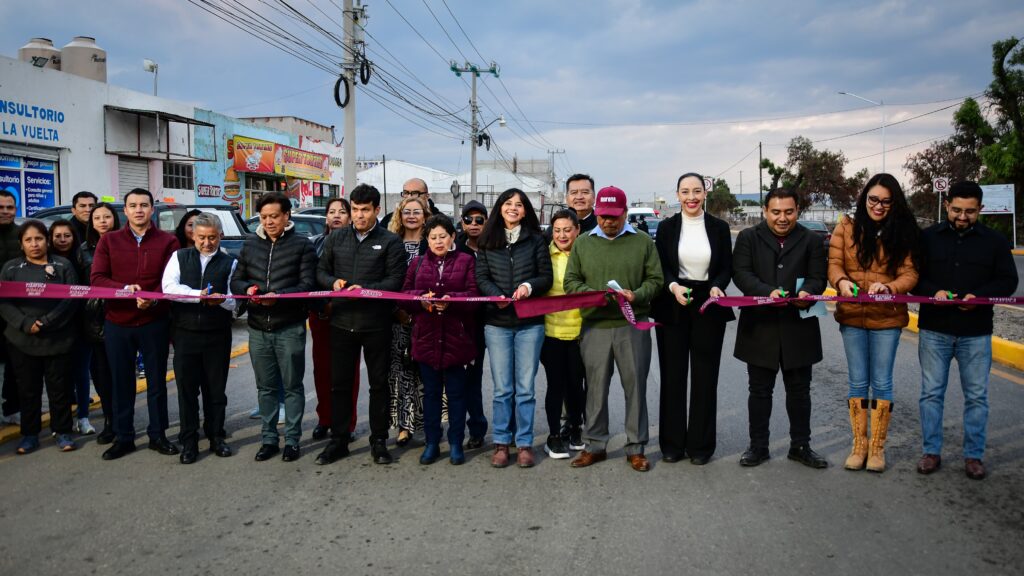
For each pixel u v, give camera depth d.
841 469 4.77
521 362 4.95
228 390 7.41
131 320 5.07
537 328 4.96
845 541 3.65
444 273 4.94
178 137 21.20
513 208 4.91
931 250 4.62
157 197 20.53
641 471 4.78
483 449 5.38
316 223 13.78
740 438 5.52
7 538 3.77
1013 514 3.98
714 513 4.04
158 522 3.98
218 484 4.59
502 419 4.96
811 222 23.38
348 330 4.95
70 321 5.29
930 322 4.64
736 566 3.39
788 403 4.90
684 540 3.69
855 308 4.69
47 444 5.45
